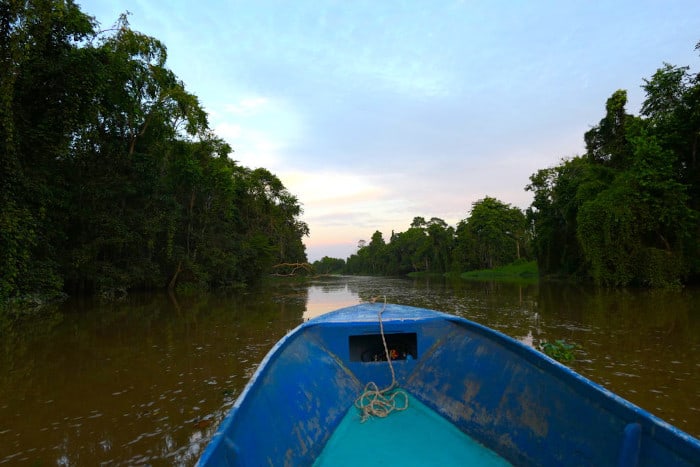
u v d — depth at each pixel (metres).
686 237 18.44
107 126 19.44
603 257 19.78
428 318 4.34
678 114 20.41
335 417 3.42
